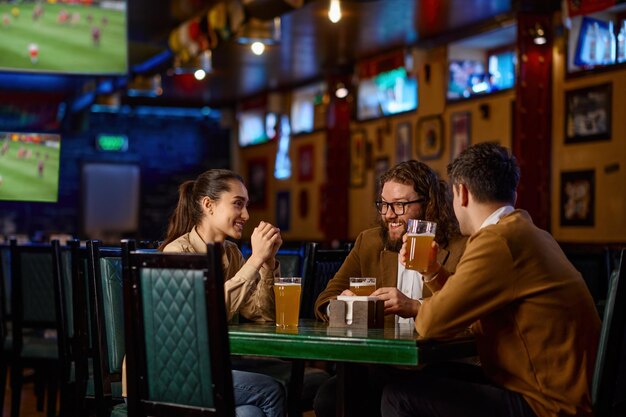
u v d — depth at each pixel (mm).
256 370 3971
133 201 15914
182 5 9656
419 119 10625
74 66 6508
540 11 8438
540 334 2643
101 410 3377
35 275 5066
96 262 3408
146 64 11289
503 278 2625
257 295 3355
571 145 8344
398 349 2557
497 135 9406
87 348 3721
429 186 3371
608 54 7973
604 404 2621
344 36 10289
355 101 12016
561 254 2764
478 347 2756
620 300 2578
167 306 2600
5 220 15188
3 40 6406
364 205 11781
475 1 8602
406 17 9320
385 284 3496
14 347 5105
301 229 13641
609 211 7945
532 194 8500
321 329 2961
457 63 10031
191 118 16234
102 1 6516
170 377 2625
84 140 15656
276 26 7684
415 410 2832
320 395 3416
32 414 5758
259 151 15086
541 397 2623
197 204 3428
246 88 14164
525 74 8445
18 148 5926
